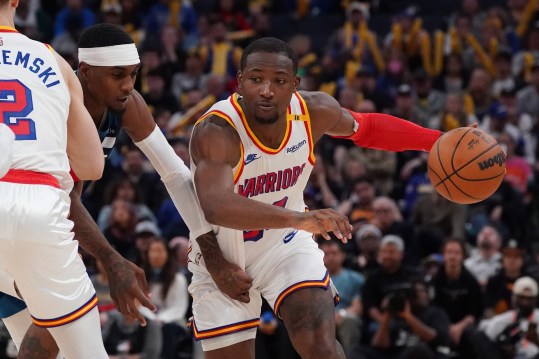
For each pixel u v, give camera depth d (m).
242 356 5.32
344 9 18.19
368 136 5.52
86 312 4.39
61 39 16.66
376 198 11.93
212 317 5.29
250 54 4.86
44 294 4.29
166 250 9.81
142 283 5.00
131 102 5.19
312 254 5.22
